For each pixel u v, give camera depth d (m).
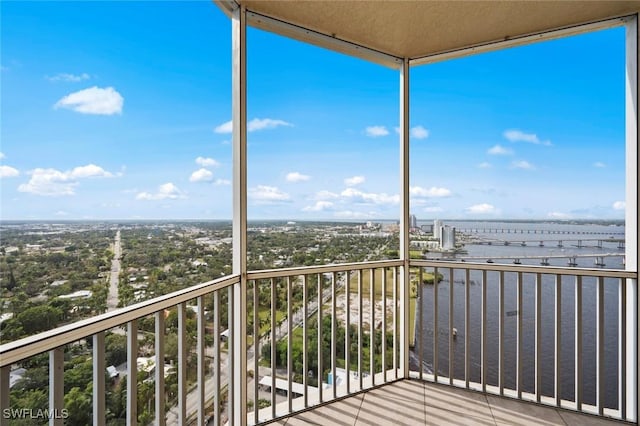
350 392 2.46
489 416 2.18
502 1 2.14
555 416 2.20
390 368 2.89
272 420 2.12
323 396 2.42
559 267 2.30
